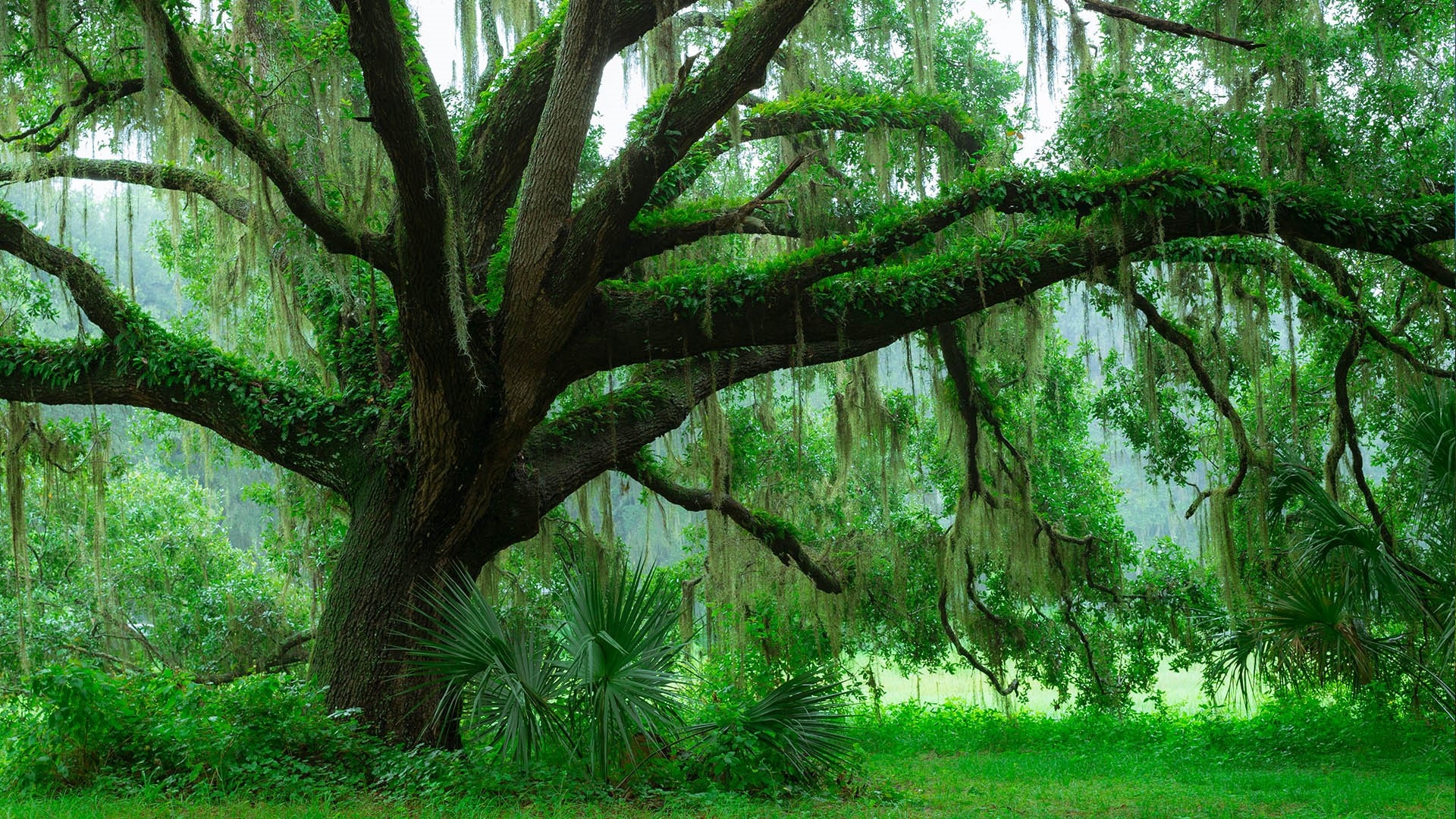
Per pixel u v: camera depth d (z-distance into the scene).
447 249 8.05
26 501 16.00
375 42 7.12
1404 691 12.76
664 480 12.96
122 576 17.19
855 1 12.44
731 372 10.96
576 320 9.34
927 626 17.77
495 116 10.83
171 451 19.20
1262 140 10.35
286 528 14.77
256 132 8.41
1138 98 10.62
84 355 10.35
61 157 9.94
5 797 7.46
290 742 8.38
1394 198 10.23
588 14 8.87
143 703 8.42
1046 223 10.38
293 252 9.55
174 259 17.20
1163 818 7.91
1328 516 8.81
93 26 9.05
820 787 8.55
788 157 12.59
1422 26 11.62
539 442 10.58
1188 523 31.27
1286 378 16.28
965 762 13.11
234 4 10.03
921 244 12.32
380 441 10.02
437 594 9.48
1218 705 15.73
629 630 7.62
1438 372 12.12
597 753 7.57
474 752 8.00
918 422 16.28
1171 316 13.11
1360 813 8.20
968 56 14.32
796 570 14.85
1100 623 17.45
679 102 8.70
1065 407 18.27
